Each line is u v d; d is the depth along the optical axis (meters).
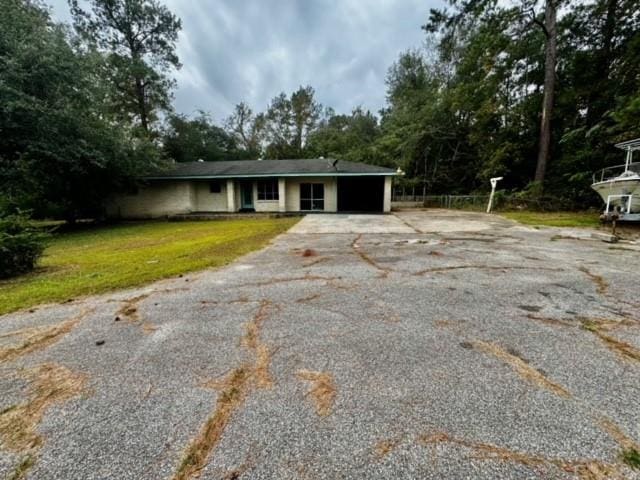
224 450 1.23
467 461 1.16
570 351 1.96
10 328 2.41
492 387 1.60
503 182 18.22
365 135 33.69
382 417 1.39
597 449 1.20
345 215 13.26
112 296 3.16
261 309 2.74
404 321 2.44
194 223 12.32
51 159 9.78
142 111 19.91
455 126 21.08
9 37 8.27
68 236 9.12
